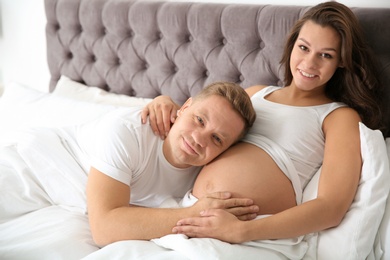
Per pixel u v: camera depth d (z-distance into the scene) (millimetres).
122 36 2021
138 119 1297
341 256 1104
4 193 1343
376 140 1188
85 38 2148
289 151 1303
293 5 1646
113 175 1193
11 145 1507
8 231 1261
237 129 1230
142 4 1925
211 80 1779
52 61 2320
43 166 1396
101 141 1237
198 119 1207
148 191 1334
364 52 1351
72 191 1360
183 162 1232
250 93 1537
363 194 1153
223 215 1084
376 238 1154
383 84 1407
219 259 999
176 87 1890
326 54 1293
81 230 1258
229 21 1681
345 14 1290
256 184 1199
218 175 1227
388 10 1400
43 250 1159
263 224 1078
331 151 1226
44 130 1499
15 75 2766
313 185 1258
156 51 1917
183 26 1809
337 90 1397
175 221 1109
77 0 2139
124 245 1073
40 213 1331
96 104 1821
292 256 1101
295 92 1403
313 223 1103
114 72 2096
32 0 2525
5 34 2721
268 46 1606
